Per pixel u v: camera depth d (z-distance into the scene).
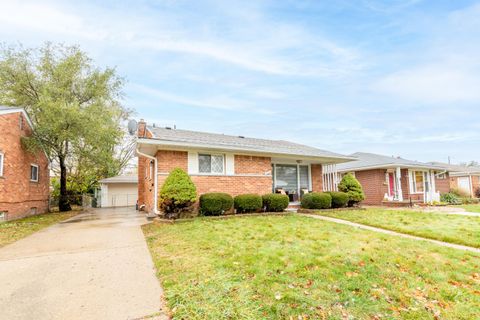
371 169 17.50
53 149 15.27
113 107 17.58
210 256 4.70
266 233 6.59
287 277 3.75
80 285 3.58
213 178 10.62
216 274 3.82
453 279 3.91
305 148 15.16
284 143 15.99
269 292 3.29
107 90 16.03
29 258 4.81
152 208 11.70
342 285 3.57
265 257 4.57
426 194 18.77
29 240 6.40
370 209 12.84
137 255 4.95
